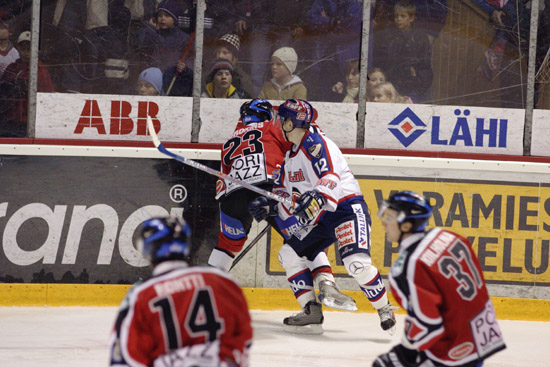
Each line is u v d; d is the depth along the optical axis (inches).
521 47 920.3
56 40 903.1
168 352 309.1
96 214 874.1
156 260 328.5
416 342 373.1
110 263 873.5
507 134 927.7
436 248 379.2
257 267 887.1
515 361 664.4
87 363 614.9
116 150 877.2
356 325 819.4
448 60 922.7
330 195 698.2
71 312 831.1
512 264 887.7
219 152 890.1
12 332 727.1
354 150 903.7
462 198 890.1
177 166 885.2
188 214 885.8
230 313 317.4
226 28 916.0
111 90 911.7
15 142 885.8
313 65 922.7
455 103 925.2
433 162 891.4
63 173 870.4
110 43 908.0
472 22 918.4
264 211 736.3
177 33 912.9
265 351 677.9
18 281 861.2
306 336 752.3
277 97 925.2
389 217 394.3
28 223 864.9
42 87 904.9
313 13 917.2
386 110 925.2
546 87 924.6
